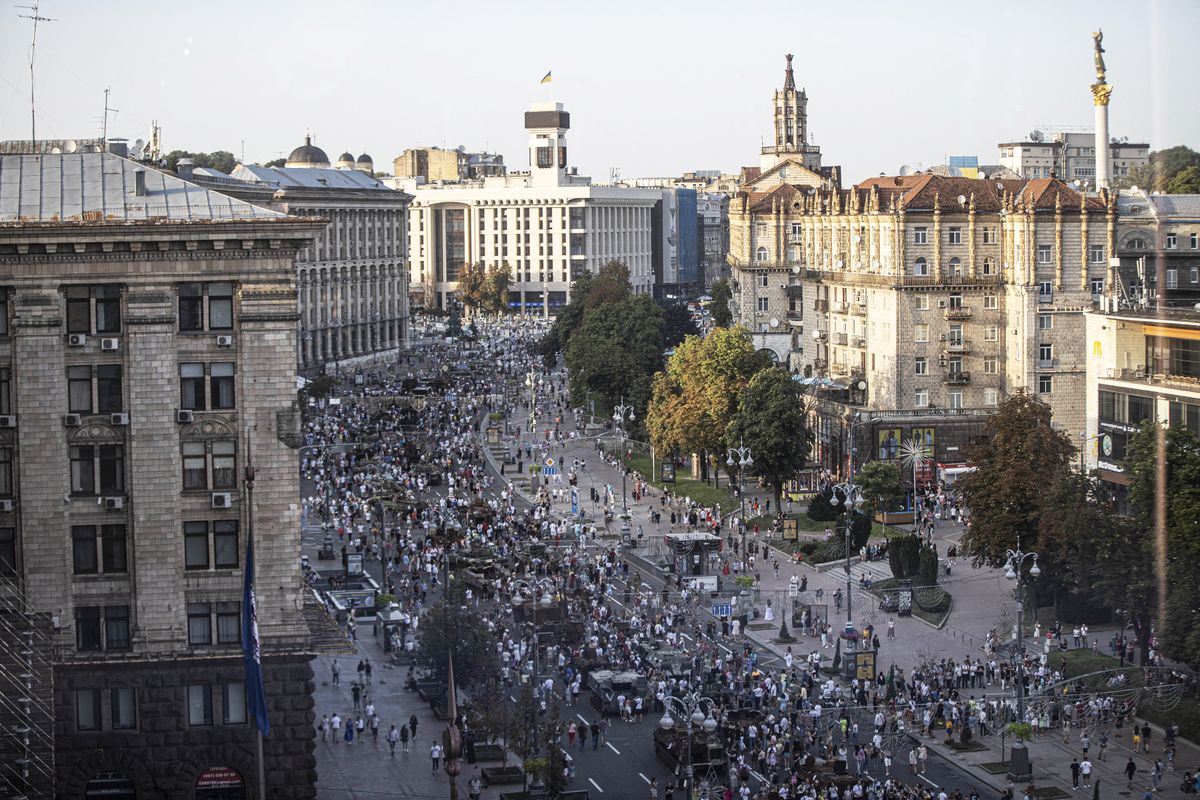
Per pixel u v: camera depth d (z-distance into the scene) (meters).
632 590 164.00
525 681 129.38
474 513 198.50
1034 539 150.62
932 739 124.50
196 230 94.06
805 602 163.62
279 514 96.06
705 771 114.19
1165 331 147.50
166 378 95.31
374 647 152.12
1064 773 115.50
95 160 103.19
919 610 158.62
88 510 95.50
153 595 95.62
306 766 96.75
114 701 95.56
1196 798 109.25
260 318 95.38
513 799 111.06
